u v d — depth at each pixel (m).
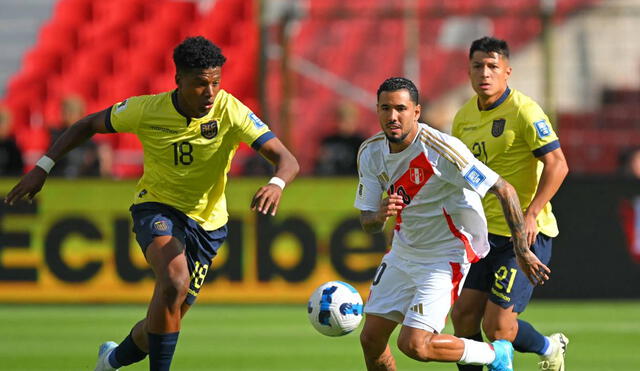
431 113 54.06
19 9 67.50
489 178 19.09
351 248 41.28
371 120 62.28
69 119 46.34
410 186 19.67
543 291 41.47
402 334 19.44
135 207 21.20
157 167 20.88
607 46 62.22
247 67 64.12
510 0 57.44
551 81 48.88
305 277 41.28
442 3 58.22
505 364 20.83
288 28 50.00
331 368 26.78
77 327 34.94
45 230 41.25
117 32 66.19
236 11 66.75
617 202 41.41
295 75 62.31
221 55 19.62
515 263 21.61
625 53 62.12
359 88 62.78
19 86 64.25
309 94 62.31
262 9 49.59
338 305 20.91
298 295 41.28
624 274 41.50
